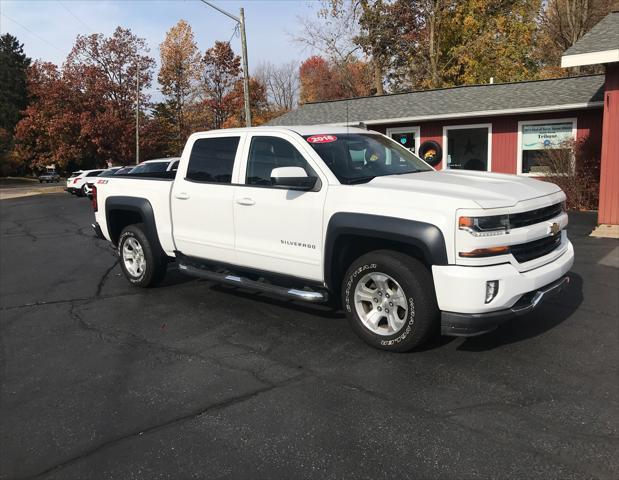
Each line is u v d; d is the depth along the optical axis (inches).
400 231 158.4
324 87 1588.3
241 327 202.1
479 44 1105.4
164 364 169.5
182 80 1905.8
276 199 192.5
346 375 156.5
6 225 619.8
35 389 154.6
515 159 599.2
